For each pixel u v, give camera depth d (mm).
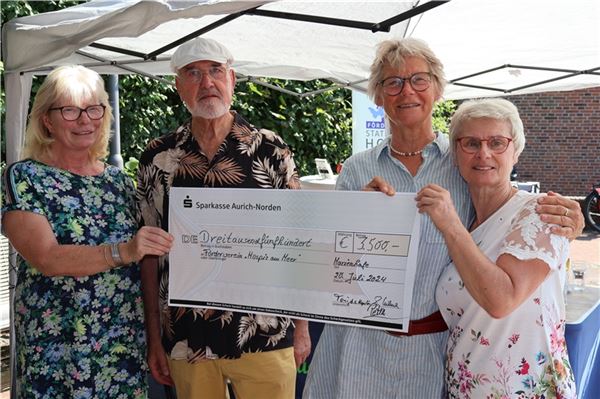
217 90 2211
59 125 2047
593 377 2922
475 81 5371
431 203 1569
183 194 2158
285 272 2037
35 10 5918
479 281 1541
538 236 1599
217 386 2293
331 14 2668
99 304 2070
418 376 1888
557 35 3834
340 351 2008
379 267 1901
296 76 4754
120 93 6691
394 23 2314
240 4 2035
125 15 2203
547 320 1670
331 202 1960
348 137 9125
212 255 2133
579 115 13914
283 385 2316
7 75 2893
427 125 1958
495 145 1713
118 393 2109
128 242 1982
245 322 2227
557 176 14234
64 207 2018
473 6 3229
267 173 2285
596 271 3732
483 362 1721
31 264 2000
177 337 2252
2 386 4031
